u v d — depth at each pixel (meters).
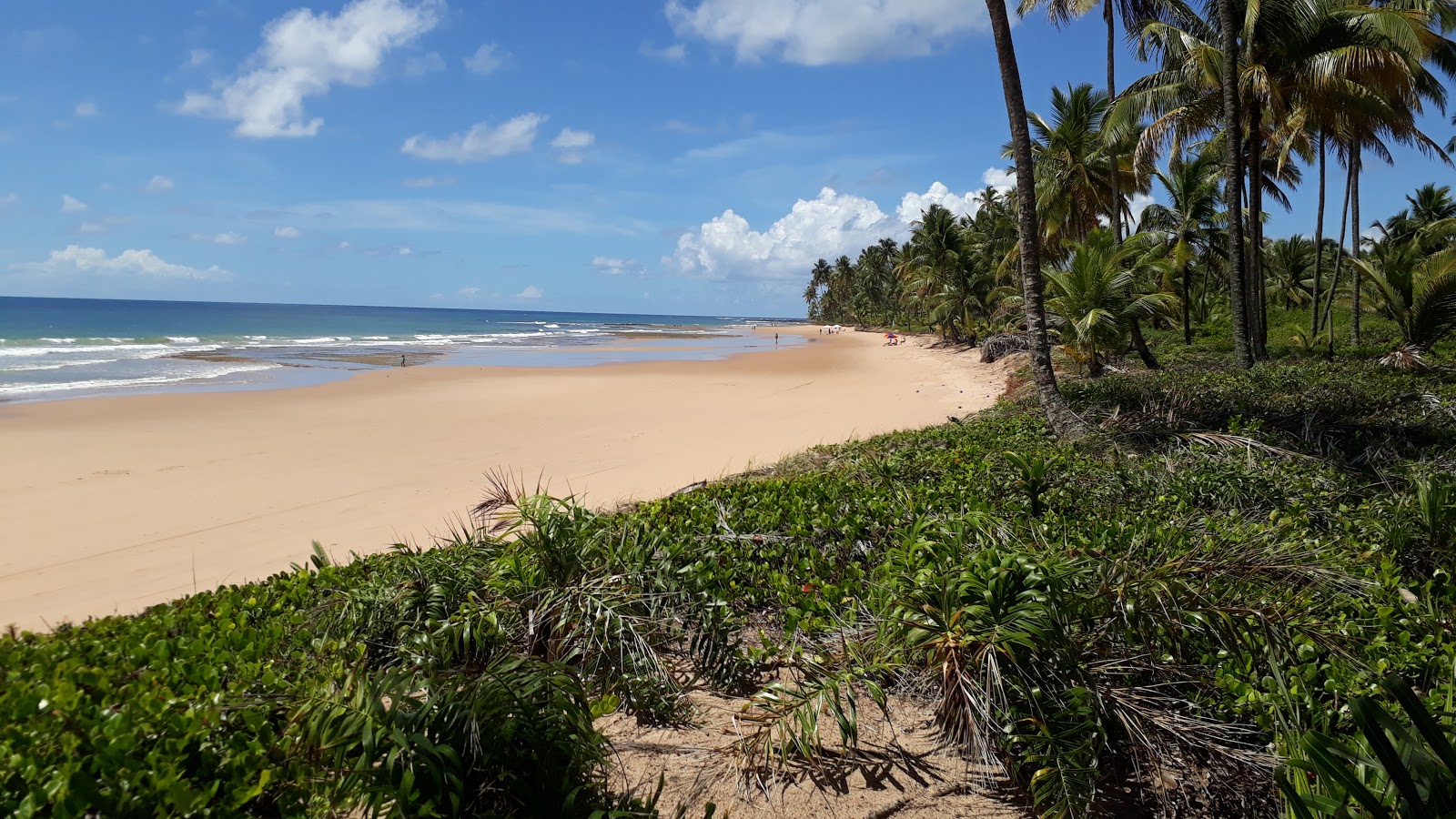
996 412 14.23
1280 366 15.59
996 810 2.83
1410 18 16.56
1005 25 10.48
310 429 16.91
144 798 2.23
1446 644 3.41
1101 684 3.08
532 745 2.57
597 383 26.80
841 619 4.02
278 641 3.80
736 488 7.48
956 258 43.03
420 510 10.61
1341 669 3.19
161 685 3.03
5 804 2.24
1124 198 27.59
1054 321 19.30
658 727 3.41
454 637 3.60
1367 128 18.73
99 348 40.59
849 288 122.88
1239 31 17.64
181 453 14.22
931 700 3.47
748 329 113.88
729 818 2.79
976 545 4.13
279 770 2.52
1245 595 3.53
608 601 3.73
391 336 65.12
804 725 2.99
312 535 9.48
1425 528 5.01
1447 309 14.62
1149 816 2.76
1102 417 10.54
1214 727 3.03
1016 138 10.52
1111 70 24.77
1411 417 9.18
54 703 2.80
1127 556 3.76
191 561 8.57
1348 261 17.06
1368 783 2.22
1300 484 6.50
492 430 16.78
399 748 2.35
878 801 2.88
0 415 17.72
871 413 18.62
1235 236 16.31
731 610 4.48
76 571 8.22
